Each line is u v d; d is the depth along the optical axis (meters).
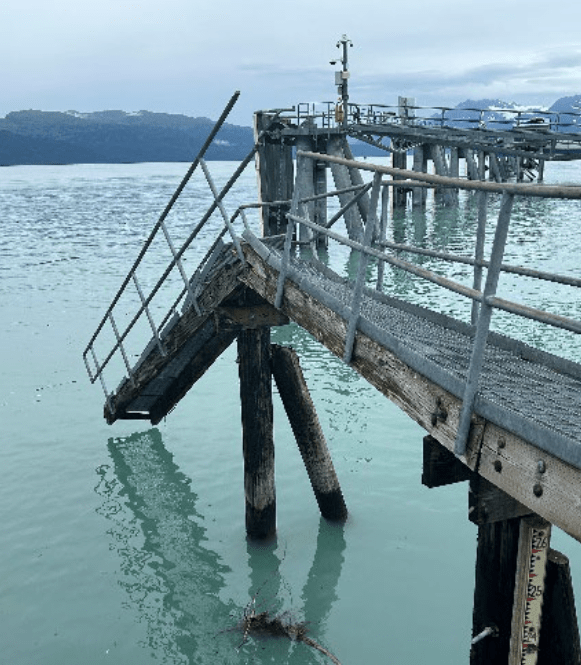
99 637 6.96
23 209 61.44
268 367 7.91
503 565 3.77
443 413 3.73
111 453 11.30
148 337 17.97
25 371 15.39
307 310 5.75
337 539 8.58
